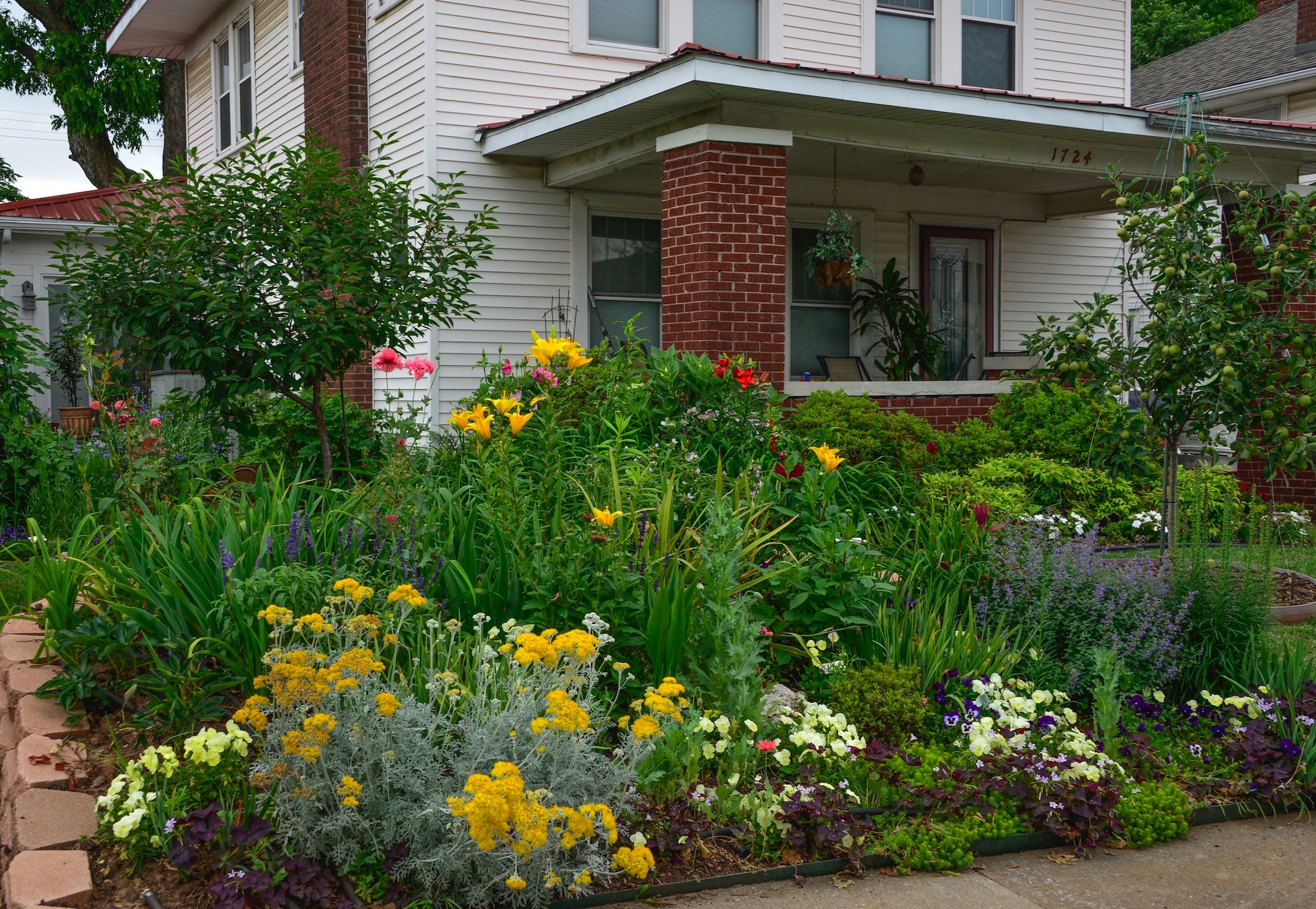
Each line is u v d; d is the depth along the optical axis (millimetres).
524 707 3463
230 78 16922
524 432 6422
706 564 4676
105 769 3861
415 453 7055
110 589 4801
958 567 5766
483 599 4613
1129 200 6875
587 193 11812
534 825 2916
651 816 3641
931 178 12906
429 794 3344
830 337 13219
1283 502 10930
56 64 27141
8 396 8539
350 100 12414
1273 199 7281
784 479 5988
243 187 7195
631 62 12172
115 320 7070
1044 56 14117
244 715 3295
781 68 8570
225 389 7203
